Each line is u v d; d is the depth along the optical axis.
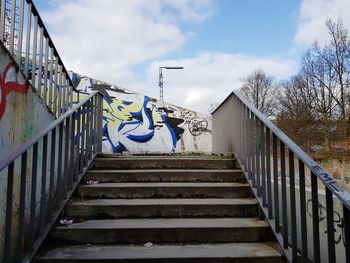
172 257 2.87
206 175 4.53
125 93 12.20
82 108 4.43
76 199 4.00
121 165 4.82
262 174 3.54
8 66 3.13
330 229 2.17
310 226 3.52
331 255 2.15
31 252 2.75
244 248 3.11
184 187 4.15
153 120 12.34
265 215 3.38
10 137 3.16
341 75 30.86
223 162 4.84
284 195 2.92
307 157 2.47
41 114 3.95
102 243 3.24
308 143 30.66
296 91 35.91
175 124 12.55
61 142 3.45
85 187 4.09
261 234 3.31
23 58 4.29
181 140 12.47
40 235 2.95
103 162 4.82
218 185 4.23
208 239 3.29
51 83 4.46
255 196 3.80
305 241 2.50
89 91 11.78
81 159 4.39
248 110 4.24
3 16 3.28
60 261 2.82
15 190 3.14
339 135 28.38
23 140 3.44
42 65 4.46
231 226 3.33
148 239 3.26
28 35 3.79
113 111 11.91
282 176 2.93
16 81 3.30
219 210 3.73
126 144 11.81
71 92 5.51
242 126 4.56
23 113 3.45
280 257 2.89
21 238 2.57
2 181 2.91
